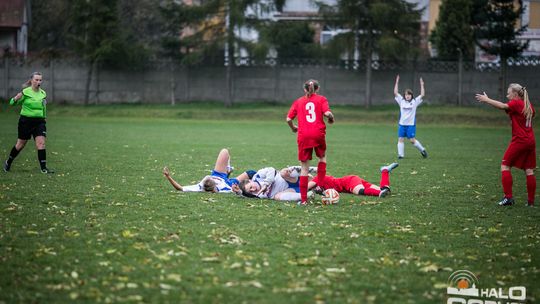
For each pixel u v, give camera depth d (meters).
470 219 25.09
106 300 15.12
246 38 106.25
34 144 53.25
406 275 17.53
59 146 52.47
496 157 49.91
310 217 24.66
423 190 32.47
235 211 25.56
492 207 27.88
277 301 15.24
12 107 98.25
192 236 21.11
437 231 22.77
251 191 28.83
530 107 28.12
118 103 105.31
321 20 102.75
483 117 90.31
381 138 67.31
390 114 94.00
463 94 100.38
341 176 37.75
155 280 16.59
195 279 16.69
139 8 131.62
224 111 96.69
